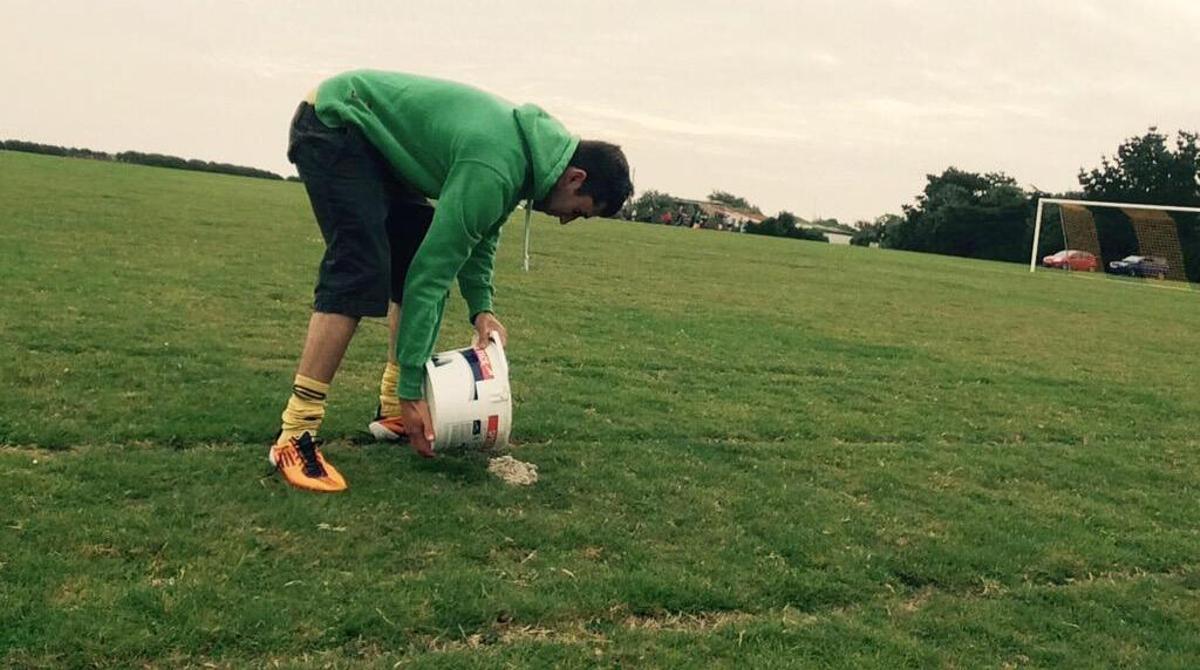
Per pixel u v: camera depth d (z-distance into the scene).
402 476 4.16
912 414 6.76
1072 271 43.81
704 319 10.79
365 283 3.89
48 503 3.48
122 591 2.89
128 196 20.75
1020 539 4.25
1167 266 42.75
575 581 3.30
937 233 63.62
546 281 13.34
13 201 16.17
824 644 3.07
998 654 3.16
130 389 5.11
